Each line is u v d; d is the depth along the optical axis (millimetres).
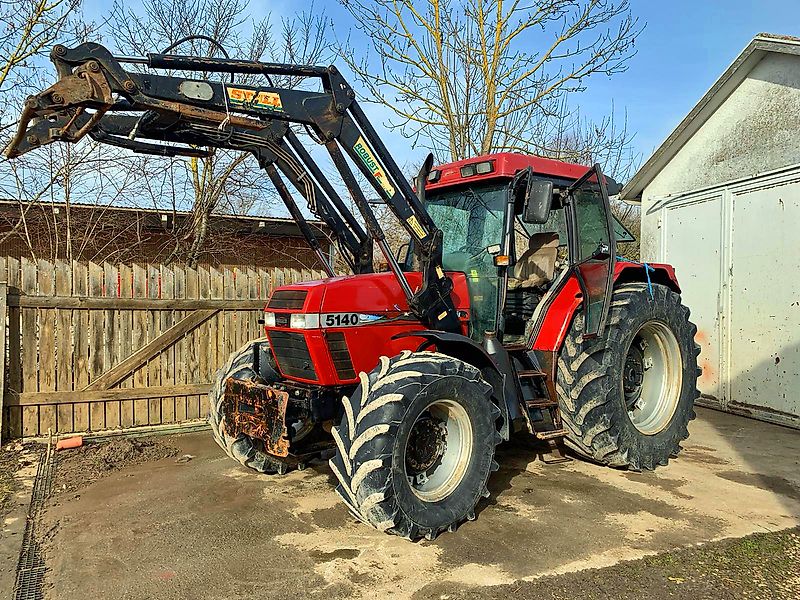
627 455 4902
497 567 3365
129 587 3168
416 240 4234
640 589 3121
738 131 7535
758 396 7207
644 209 9008
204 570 3350
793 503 4336
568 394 4777
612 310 4961
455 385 3836
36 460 5320
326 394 4137
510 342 5098
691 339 5617
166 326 6434
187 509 4250
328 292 4074
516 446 5801
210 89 3684
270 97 3848
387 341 4250
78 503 4363
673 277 5793
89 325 6086
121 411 6207
